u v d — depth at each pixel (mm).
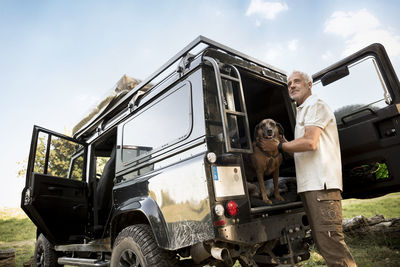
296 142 2027
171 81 2451
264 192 2633
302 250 2279
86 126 3969
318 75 3488
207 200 1784
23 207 3449
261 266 2668
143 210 2277
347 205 7719
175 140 2246
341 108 3230
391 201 7191
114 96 3416
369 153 2930
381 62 2947
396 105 2742
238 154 2078
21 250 8766
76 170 4168
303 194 2162
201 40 2258
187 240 1865
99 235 3865
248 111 3574
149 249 2186
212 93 2139
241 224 1864
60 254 4395
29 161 3555
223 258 1757
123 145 2988
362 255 3668
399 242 3961
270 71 2955
